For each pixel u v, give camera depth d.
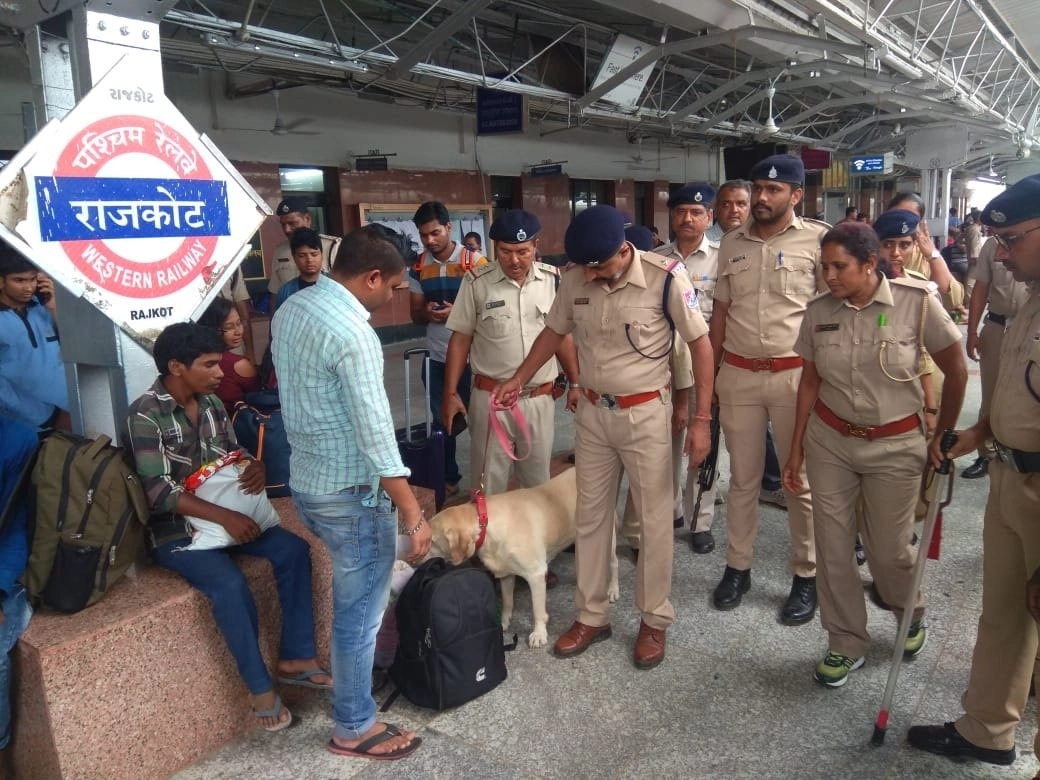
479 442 3.53
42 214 2.15
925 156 16.89
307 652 2.60
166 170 2.47
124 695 2.20
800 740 2.43
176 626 2.31
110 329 2.47
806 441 2.72
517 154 11.77
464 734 2.51
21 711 2.18
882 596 2.79
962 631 3.02
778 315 3.02
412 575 2.76
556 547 3.14
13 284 3.03
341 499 2.18
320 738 2.51
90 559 2.18
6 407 3.08
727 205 3.74
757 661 2.89
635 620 3.22
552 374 3.48
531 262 3.37
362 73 6.65
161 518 2.47
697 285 3.71
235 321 3.35
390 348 10.25
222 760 2.41
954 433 2.31
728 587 3.32
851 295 2.47
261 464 2.62
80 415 2.67
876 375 2.46
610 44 8.55
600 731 2.50
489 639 2.68
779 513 4.38
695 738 2.46
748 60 10.42
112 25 2.33
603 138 13.48
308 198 9.12
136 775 2.25
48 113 2.46
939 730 2.34
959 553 3.72
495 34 8.77
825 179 16.58
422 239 4.32
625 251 2.65
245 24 5.46
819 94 13.56
